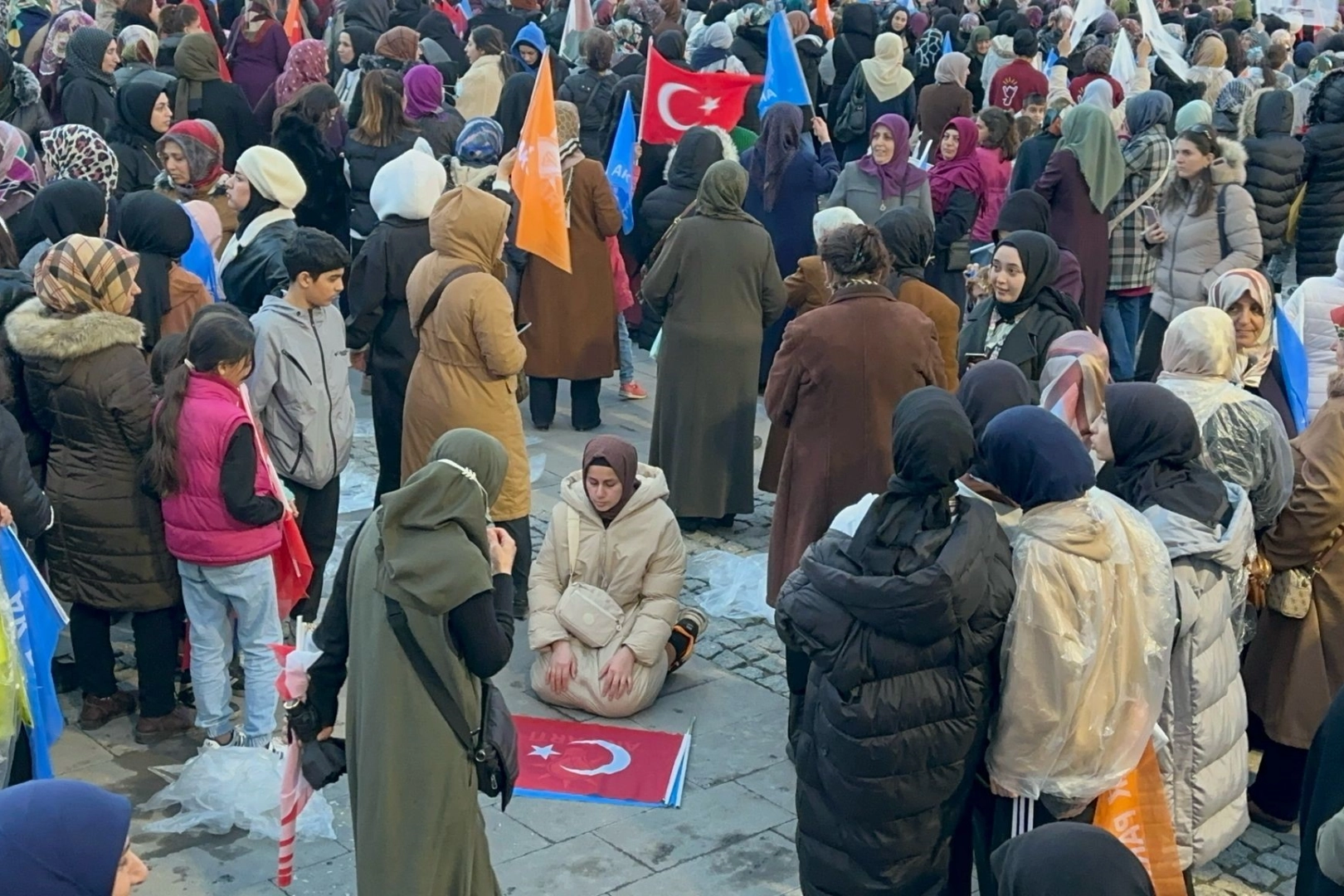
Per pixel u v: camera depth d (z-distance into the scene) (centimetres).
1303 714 504
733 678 628
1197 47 1459
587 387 908
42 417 535
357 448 882
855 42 1377
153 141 856
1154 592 398
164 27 1099
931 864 410
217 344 509
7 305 550
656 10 1445
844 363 606
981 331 631
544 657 595
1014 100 1309
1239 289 579
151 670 554
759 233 751
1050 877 296
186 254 686
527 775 545
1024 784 400
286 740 474
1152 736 413
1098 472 472
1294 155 1035
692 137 870
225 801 509
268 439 595
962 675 396
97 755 550
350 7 1238
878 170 902
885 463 609
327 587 707
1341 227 1130
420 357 635
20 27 1223
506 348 618
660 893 478
